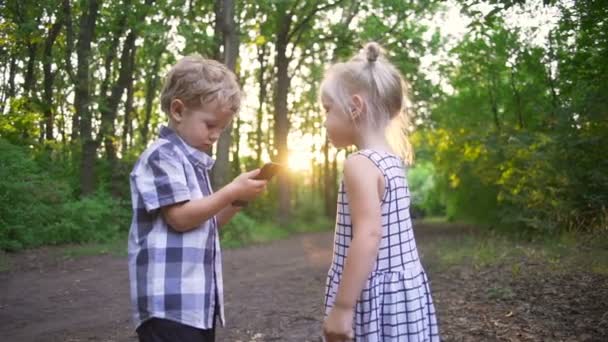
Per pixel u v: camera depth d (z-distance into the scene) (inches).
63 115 653.3
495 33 523.2
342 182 72.1
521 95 577.9
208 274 77.3
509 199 451.8
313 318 185.9
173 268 73.9
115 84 656.4
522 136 459.5
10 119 508.7
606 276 204.1
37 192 437.1
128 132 868.6
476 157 580.7
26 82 622.8
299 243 561.9
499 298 187.2
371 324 68.2
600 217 331.0
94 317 198.7
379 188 69.1
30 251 395.9
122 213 539.8
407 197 73.4
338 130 74.8
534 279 209.9
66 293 247.8
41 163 588.7
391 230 70.1
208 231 78.8
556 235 349.7
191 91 76.8
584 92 362.0
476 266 245.9
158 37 540.7
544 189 396.2
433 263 270.7
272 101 1051.9
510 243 358.0
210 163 82.4
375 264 69.6
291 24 801.6
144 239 75.3
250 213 801.6
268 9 596.1
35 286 267.0
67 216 460.4
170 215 74.4
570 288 192.4
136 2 559.5
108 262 357.1
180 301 73.0
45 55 608.4
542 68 489.7
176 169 75.9
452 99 693.3
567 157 378.9
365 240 65.3
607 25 294.7
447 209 814.5
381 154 71.2
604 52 302.7
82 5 564.7
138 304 74.0
